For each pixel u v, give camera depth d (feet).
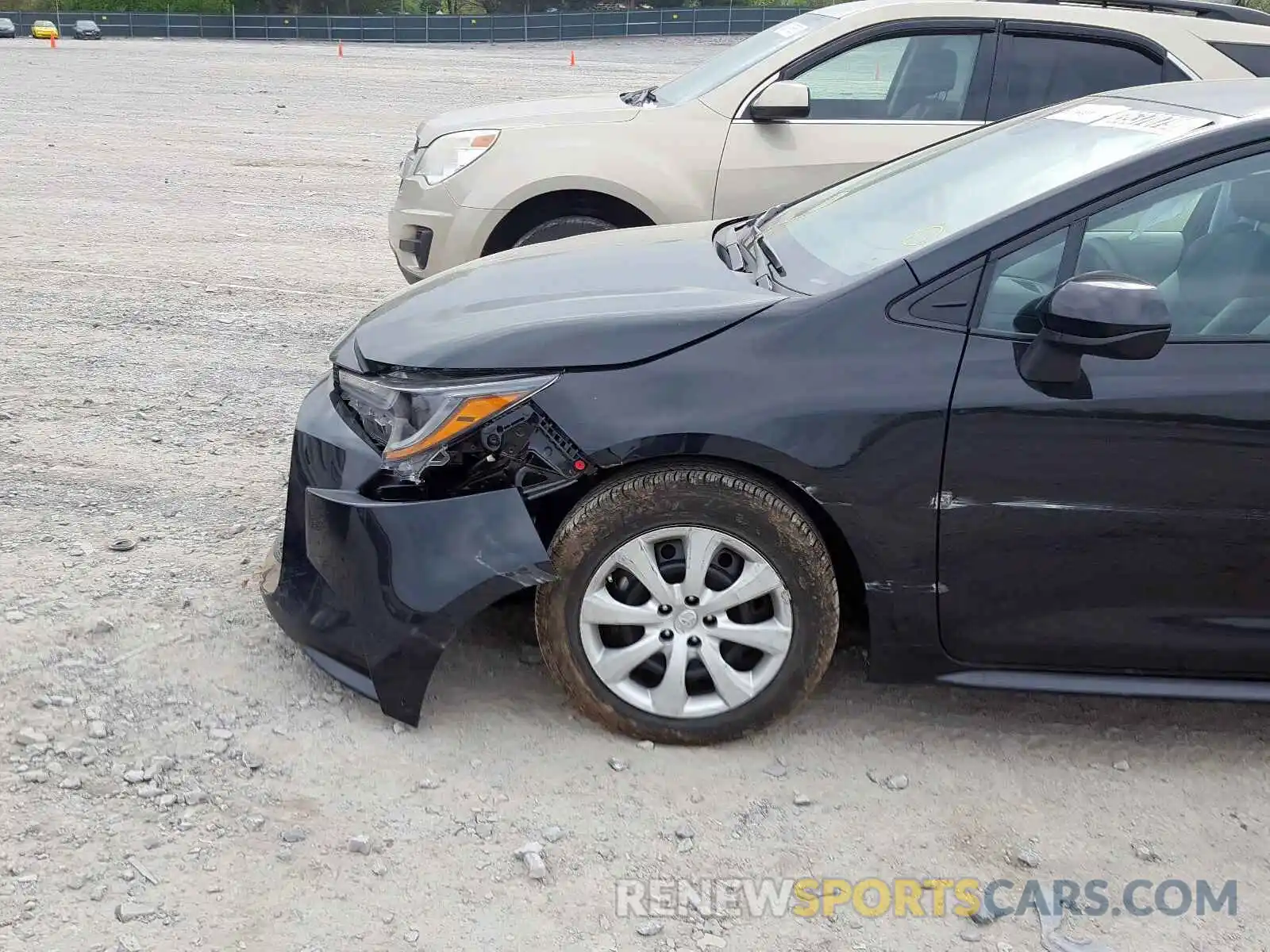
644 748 10.73
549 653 10.64
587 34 179.52
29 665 11.36
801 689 10.58
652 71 114.83
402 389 10.41
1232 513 10.00
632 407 10.02
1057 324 9.54
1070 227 10.30
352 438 10.92
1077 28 20.20
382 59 129.29
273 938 8.39
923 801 10.33
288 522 11.33
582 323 10.37
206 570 13.53
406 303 12.08
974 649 10.61
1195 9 20.67
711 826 9.85
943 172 12.61
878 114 20.53
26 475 15.97
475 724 10.94
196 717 10.78
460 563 10.16
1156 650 10.53
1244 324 10.09
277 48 154.51
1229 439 9.85
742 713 10.64
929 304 10.16
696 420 9.95
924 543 10.20
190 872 8.95
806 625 10.41
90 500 15.31
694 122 20.45
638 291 11.23
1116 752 11.19
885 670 10.73
